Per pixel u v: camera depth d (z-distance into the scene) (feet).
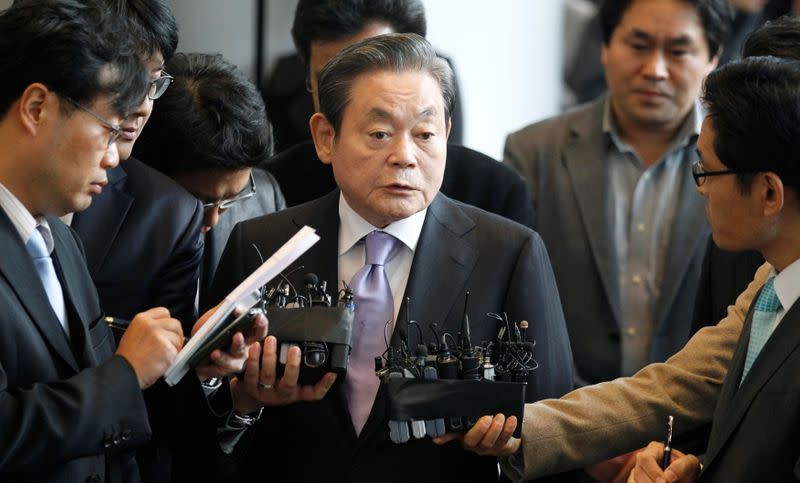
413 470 16.48
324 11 22.20
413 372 15.60
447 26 35.81
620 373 23.81
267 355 15.21
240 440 17.13
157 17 16.53
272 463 16.92
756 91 14.89
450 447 16.65
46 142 14.29
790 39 18.02
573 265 24.47
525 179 23.90
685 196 24.44
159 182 19.57
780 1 31.50
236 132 19.74
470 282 17.02
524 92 36.91
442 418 15.44
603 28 25.46
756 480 14.71
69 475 14.70
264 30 32.14
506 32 36.63
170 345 14.73
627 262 24.56
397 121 16.28
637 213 24.68
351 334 15.52
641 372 18.17
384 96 16.25
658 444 17.04
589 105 26.03
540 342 17.07
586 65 37.09
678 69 24.38
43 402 13.76
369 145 16.33
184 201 19.56
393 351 15.81
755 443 14.80
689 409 17.72
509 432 15.65
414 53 16.57
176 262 19.27
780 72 14.90
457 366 15.81
